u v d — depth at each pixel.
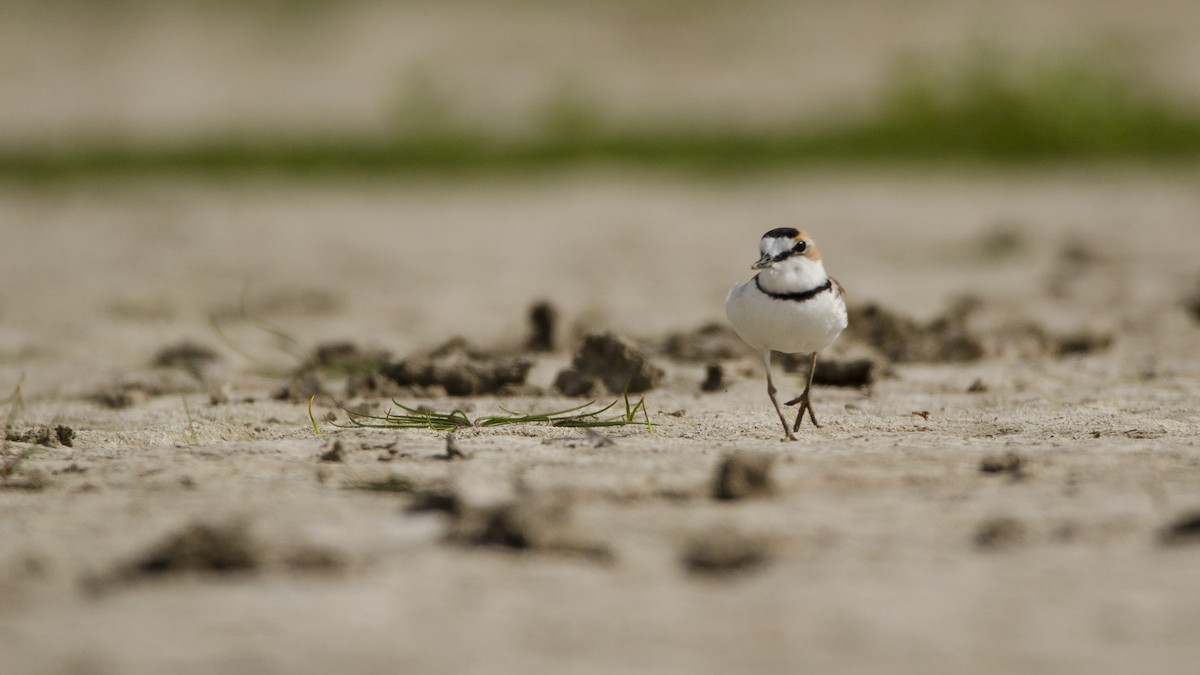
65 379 11.64
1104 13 54.41
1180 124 37.00
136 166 36.41
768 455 7.09
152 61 54.56
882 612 4.91
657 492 6.56
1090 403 9.56
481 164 37.34
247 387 11.07
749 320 8.23
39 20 59.47
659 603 5.04
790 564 5.46
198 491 6.75
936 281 17.80
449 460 7.33
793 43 53.06
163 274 19.59
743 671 4.41
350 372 11.69
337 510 6.33
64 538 5.92
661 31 55.91
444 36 56.41
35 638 4.75
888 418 8.99
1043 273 18.19
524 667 4.46
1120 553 5.50
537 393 10.41
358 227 25.77
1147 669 4.38
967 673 4.37
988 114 36.69
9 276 19.39
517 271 19.70
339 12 60.22
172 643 4.68
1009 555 5.50
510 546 5.71
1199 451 7.32
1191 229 22.59
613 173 35.22
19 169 36.00
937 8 56.31
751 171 34.75
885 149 36.66
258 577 5.36
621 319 15.00
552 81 48.91
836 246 22.03
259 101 48.50
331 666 4.48
